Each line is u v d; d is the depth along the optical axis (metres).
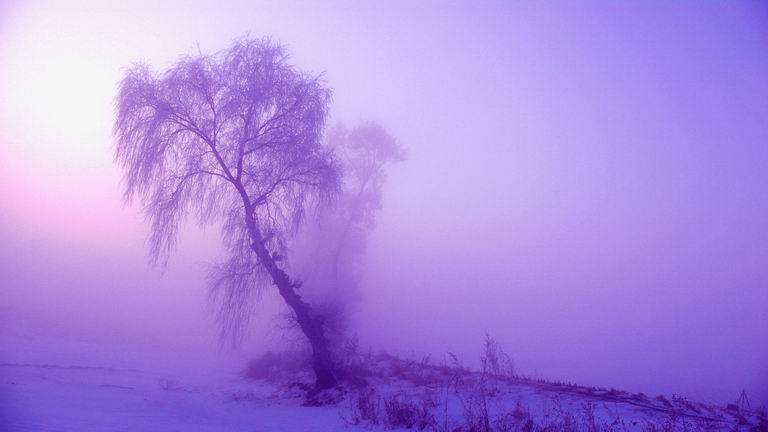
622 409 15.75
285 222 22.59
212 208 22.12
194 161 21.81
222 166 22.16
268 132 22.66
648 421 14.08
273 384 26.48
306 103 22.83
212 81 22.20
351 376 23.16
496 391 19.05
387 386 21.81
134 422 14.77
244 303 22.08
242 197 22.08
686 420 14.32
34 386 19.45
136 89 21.70
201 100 22.09
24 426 12.57
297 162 22.34
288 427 16.22
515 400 17.42
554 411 15.59
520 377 22.31
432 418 16.00
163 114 21.41
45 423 13.17
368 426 16.23
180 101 21.86
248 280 22.12
